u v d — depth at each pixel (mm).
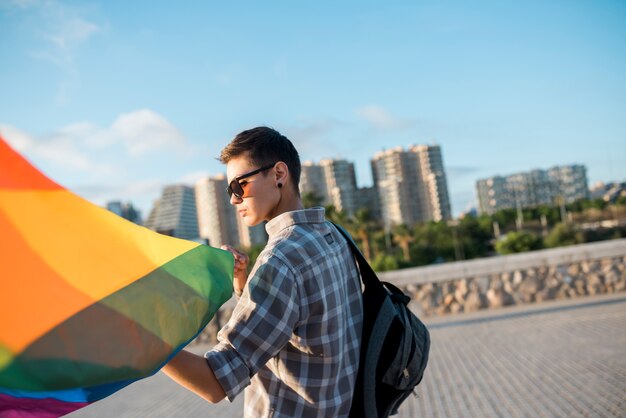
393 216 143750
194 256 1374
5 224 1117
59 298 1094
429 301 11031
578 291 10742
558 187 188750
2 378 976
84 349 1067
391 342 1558
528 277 10852
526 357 6578
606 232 80188
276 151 1589
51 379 1018
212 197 125938
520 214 115250
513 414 4566
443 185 143625
